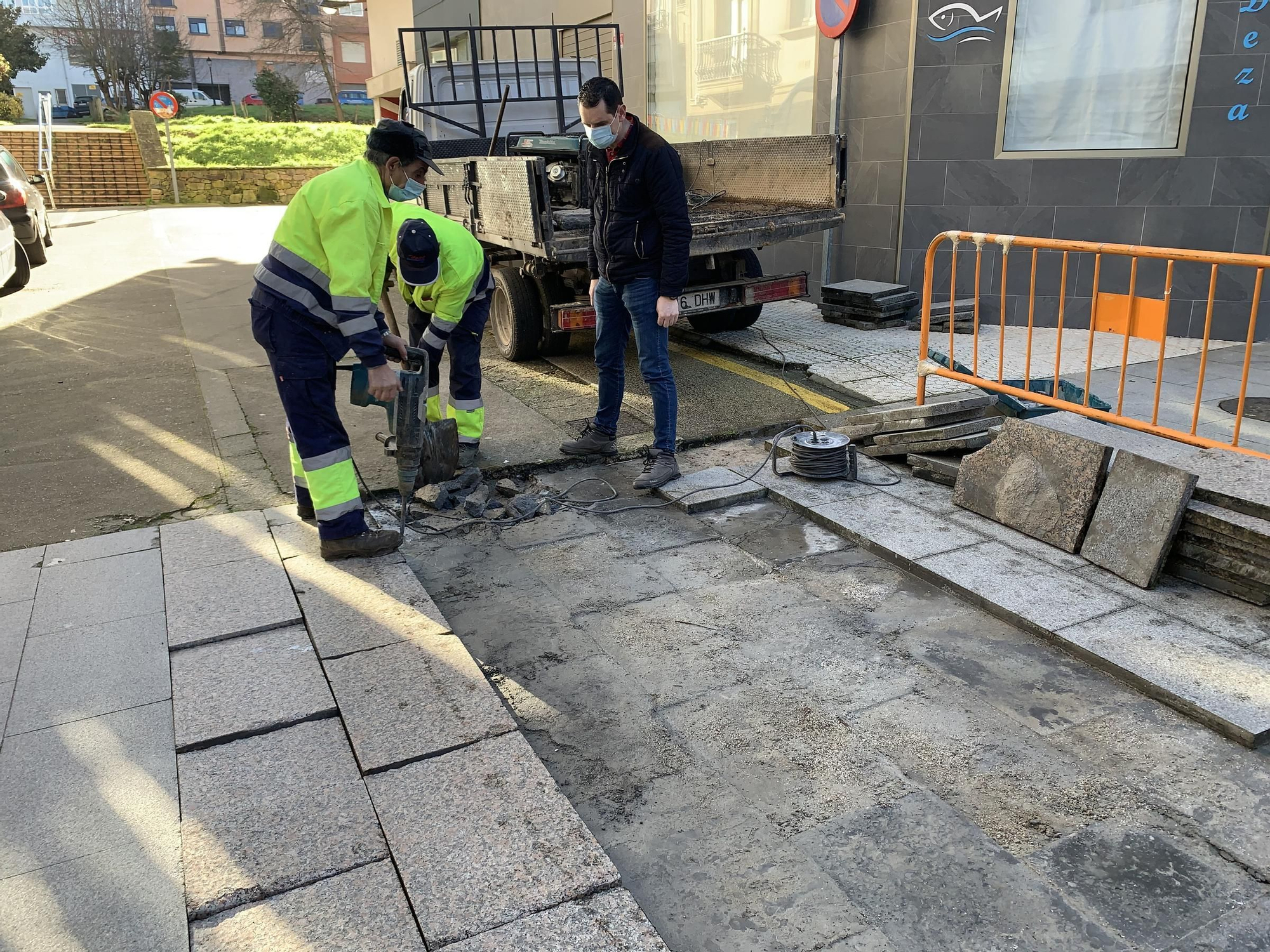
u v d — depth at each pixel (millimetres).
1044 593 3420
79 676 2916
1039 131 7566
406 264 3768
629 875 2211
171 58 42531
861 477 4695
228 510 4391
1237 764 2543
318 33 43875
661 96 11047
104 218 18500
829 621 3383
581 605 3551
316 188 3238
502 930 1939
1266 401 5449
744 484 4633
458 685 2809
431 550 4078
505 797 2338
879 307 7625
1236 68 6809
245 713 2695
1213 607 3297
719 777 2551
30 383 6734
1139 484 3533
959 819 2363
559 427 5508
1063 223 7594
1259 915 2045
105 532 4148
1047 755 2602
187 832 2234
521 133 7988
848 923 2051
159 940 1925
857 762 2596
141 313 9234
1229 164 6996
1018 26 7352
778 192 7156
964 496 4227
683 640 3283
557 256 5715
